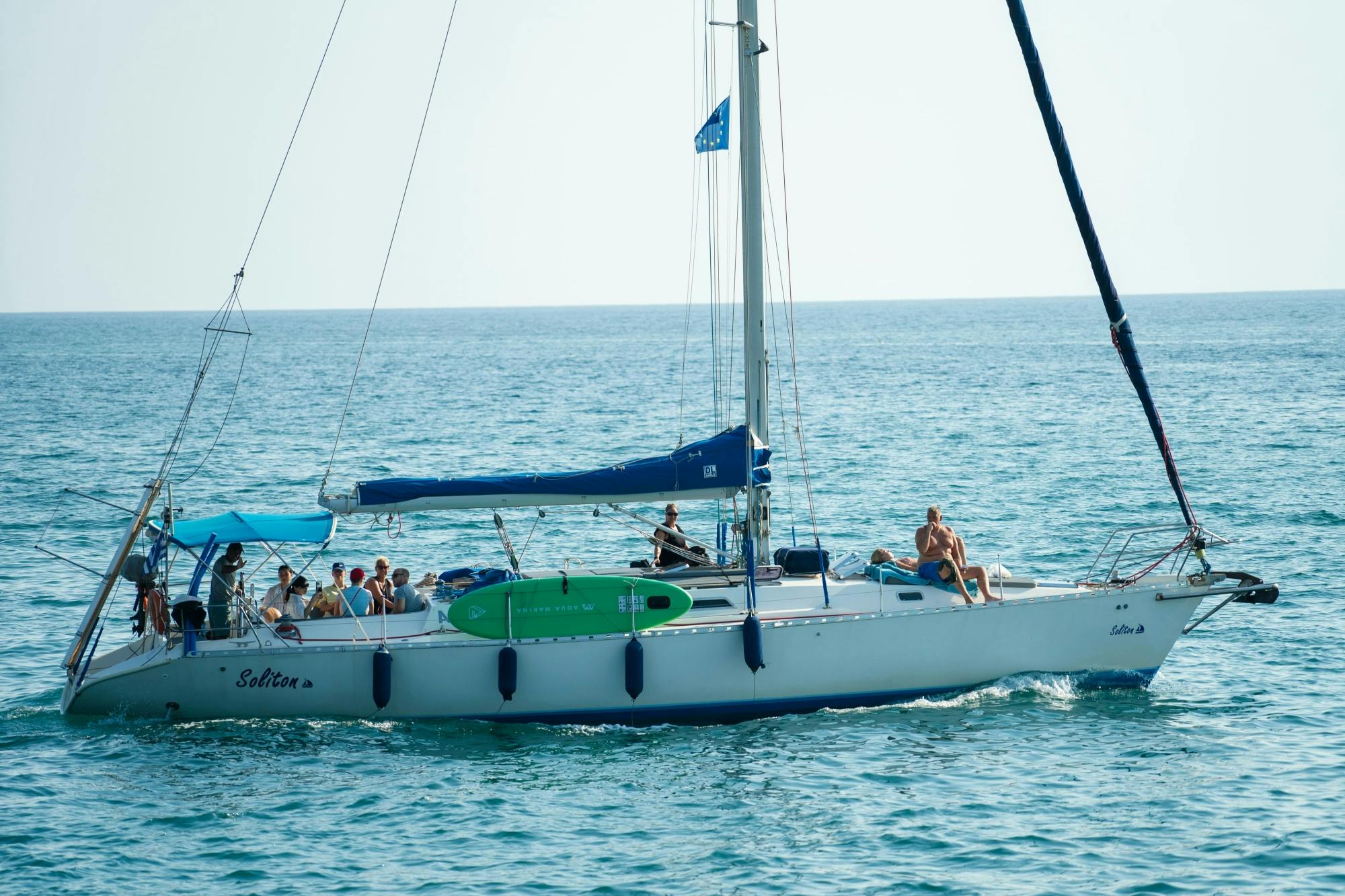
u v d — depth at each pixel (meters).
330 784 56.56
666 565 70.56
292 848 50.34
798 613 65.56
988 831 51.53
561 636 63.22
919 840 50.81
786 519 126.81
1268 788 55.41
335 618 64.69
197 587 64.88
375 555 109.44
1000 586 67.25
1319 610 86.88
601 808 54.22
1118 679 68.56
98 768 58.31
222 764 58.94
